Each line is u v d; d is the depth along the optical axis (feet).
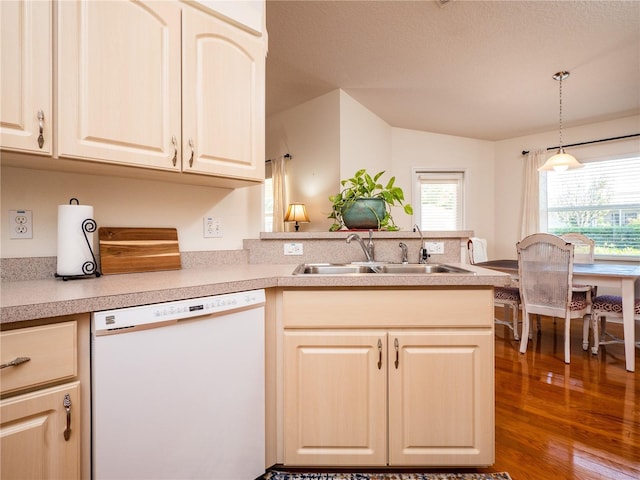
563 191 14.51
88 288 3.47
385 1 7.43
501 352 9.23
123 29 3.93
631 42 8.56
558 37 8.43
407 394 4.32
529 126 14.56
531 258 8.93
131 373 3.21
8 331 2.62
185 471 3.55
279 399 4.44
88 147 3.72
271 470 4.66
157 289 3.40
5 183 4.15
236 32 4.96
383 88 11.73
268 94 12.60
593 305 8.86
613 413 5.99
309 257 6.33
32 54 3.37
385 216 6.52
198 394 3.63
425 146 15.98
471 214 16.17
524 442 5.19
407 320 4.28
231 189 6.32
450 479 4.44
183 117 4.42
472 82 11.00
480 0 7.26
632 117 13.08
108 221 4.92
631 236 12.96
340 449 4.35
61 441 2.87
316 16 8.00
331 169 12.33
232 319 3.91
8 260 4.08
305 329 4.34
